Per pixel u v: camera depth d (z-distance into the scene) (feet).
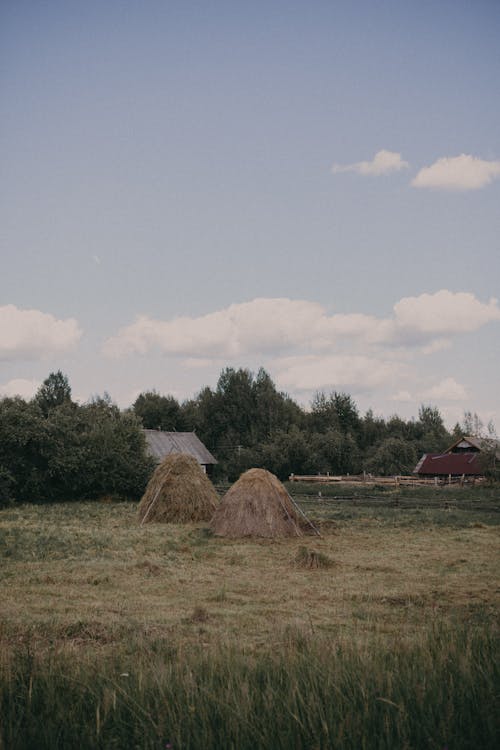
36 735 15.78
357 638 27.43
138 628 29.63
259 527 65.51
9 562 49.16
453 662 19.58
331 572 46.60
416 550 57.72
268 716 16.29
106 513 97.60
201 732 15.61
